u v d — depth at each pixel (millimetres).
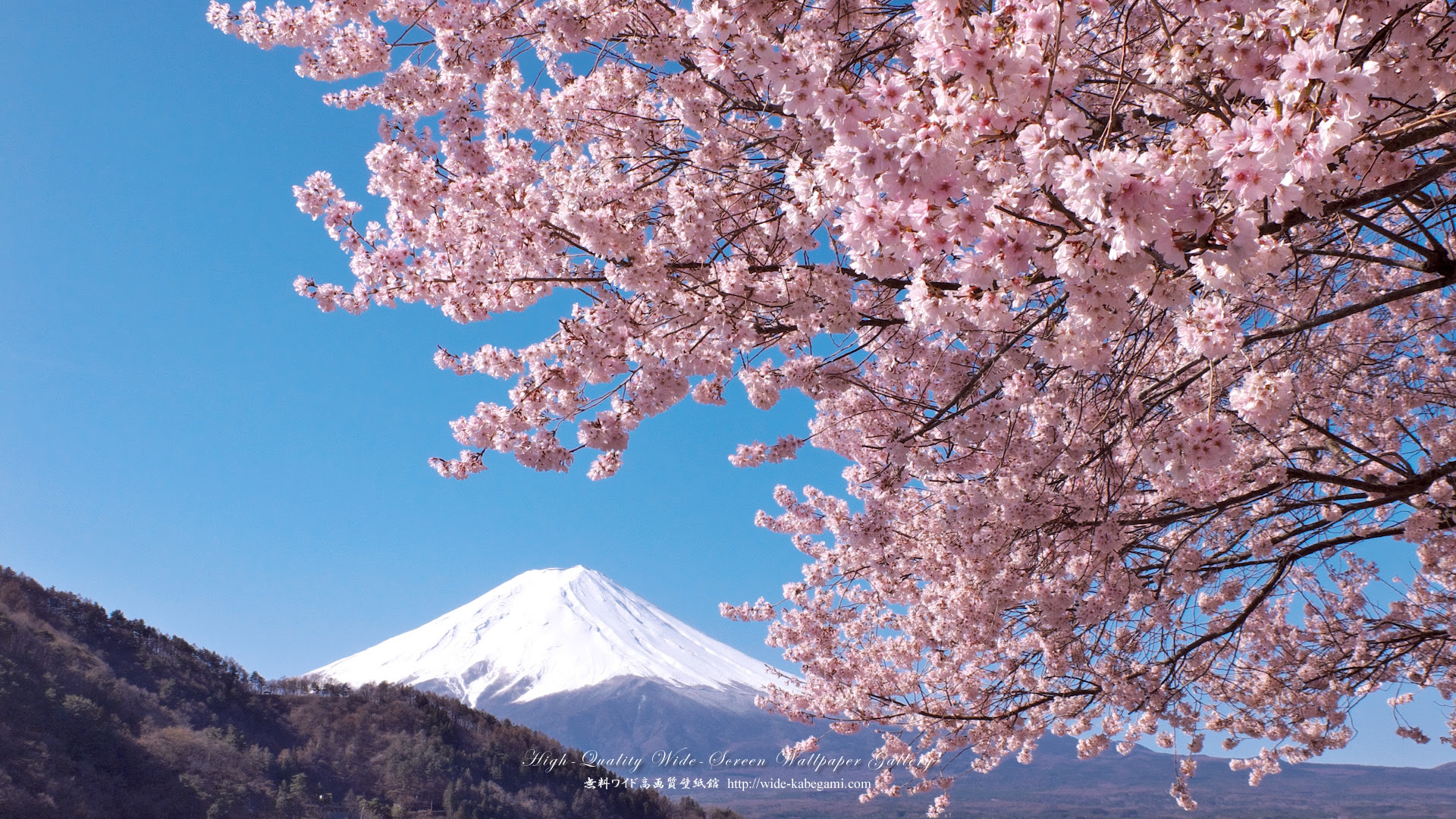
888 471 6199
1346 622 9828
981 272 2834
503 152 5566
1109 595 7004
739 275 4957
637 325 5430
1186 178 2447
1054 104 2600
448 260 5930
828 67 3250
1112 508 6918
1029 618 8383
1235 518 7086
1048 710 9203
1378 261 3936
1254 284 4965
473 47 5770
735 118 6215
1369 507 6289
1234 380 5031
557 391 5641
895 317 5832
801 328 5262
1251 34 2686
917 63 2744
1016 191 2758
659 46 5316
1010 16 2561
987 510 6348
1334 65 2188
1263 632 9875
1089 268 2816
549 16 5516
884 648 10016
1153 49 3707
